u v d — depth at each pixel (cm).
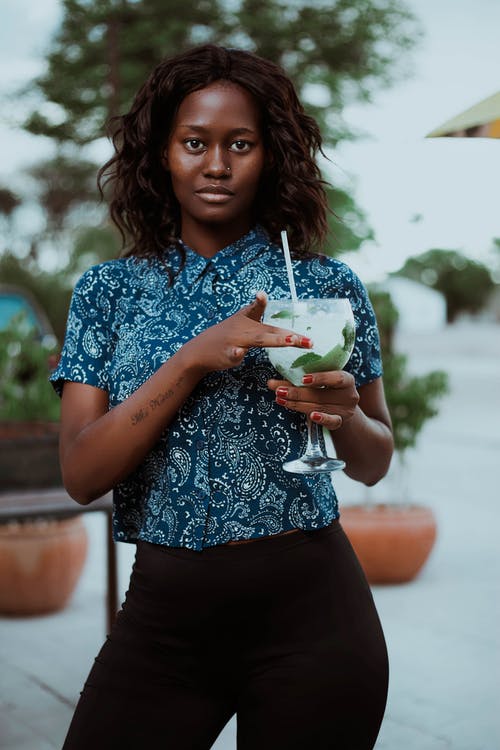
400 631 412
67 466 144
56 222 1823
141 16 867
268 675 142
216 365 131
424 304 3350
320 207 157
